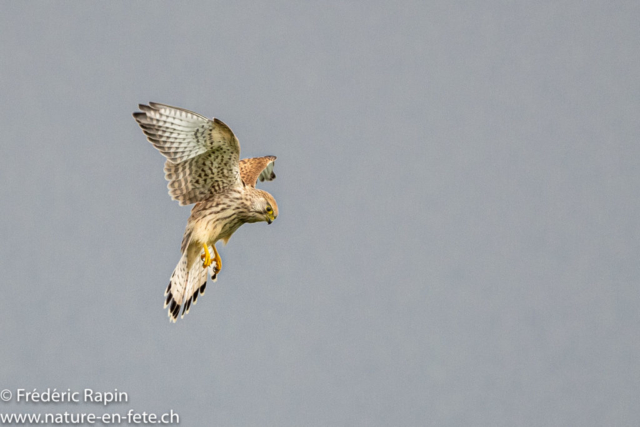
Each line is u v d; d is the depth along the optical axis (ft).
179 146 46.83
